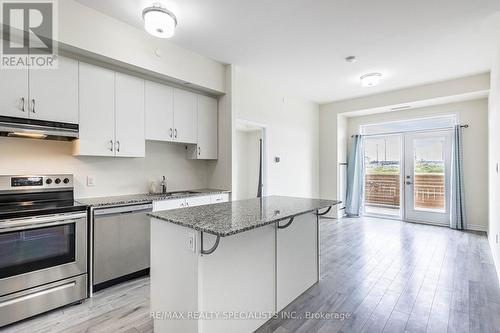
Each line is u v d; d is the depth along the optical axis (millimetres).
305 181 5723
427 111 5297
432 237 4340
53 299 2148
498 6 2467
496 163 3252
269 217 1779
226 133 3906
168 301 1762
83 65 2605
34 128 2270
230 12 2562
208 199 3559
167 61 3141
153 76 3168
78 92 2566
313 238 2682
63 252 2219
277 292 2172
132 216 2740
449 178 5109
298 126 5531
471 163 4824
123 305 2279
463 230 4770
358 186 6137
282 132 5117
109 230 2557
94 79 2682
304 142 5711
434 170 5297
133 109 3004
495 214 3281
